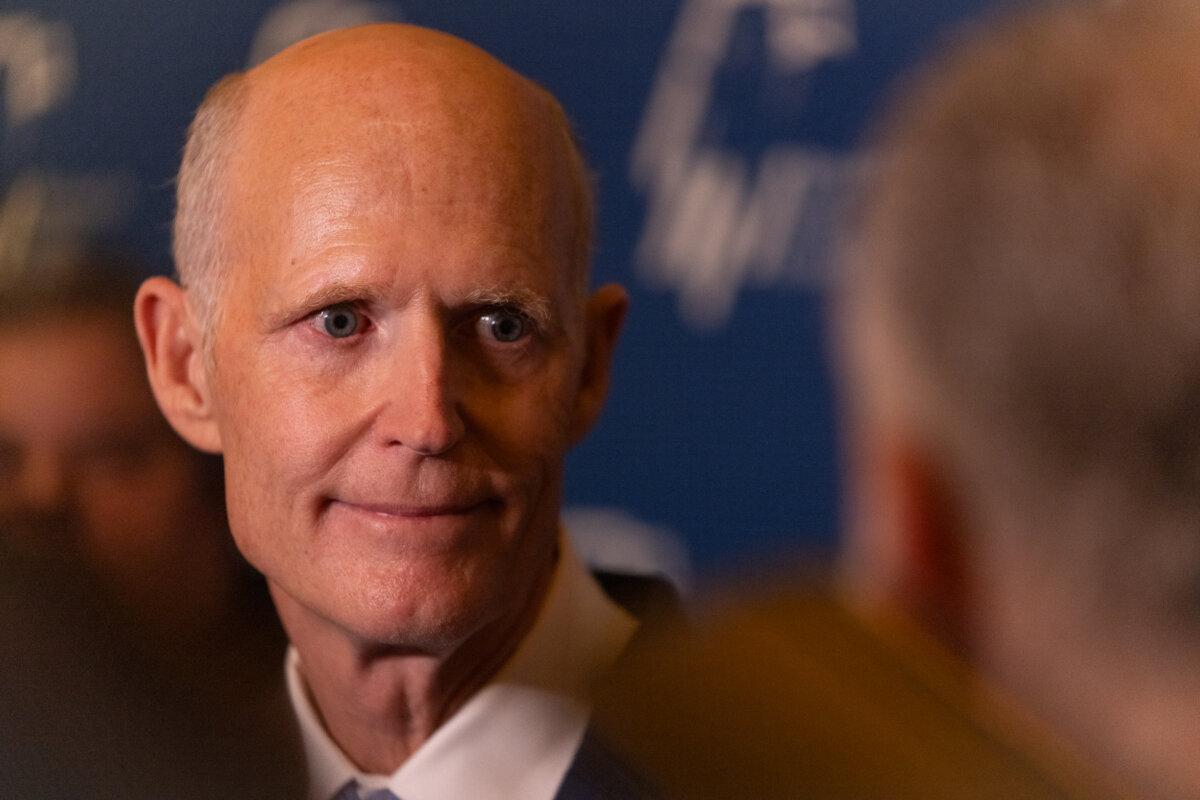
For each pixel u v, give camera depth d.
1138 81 0.79
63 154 4.07
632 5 4.27
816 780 1.04
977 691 0.99
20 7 4.15
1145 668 0.85
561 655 2.29
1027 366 0.79
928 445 0.85
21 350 2.89
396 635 1.99
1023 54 0.83
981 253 0.80
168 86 4.13
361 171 1.92
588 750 2.19
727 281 4.27
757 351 4.27
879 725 1.03
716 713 1.11
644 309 4.32
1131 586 0.82
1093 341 0.77
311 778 2.31
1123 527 0.80
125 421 2.86
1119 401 0.77
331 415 1.95
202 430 2.28
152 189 4.04
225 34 4.14
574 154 2.21
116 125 4.09
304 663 2.27
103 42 4.12
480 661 2.20
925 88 0.88
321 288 1.91
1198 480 0.77
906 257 0.84
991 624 0.91
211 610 2.83
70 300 2.95
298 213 1.95
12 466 2.89
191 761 2.31
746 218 4.25
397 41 2.05
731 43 4.23
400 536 1.96
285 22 4.14
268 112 2.05
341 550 2.00
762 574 1.20
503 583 2.04
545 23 4.29
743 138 4.24
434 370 1.90
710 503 4.31
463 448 1.96
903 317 0.84
